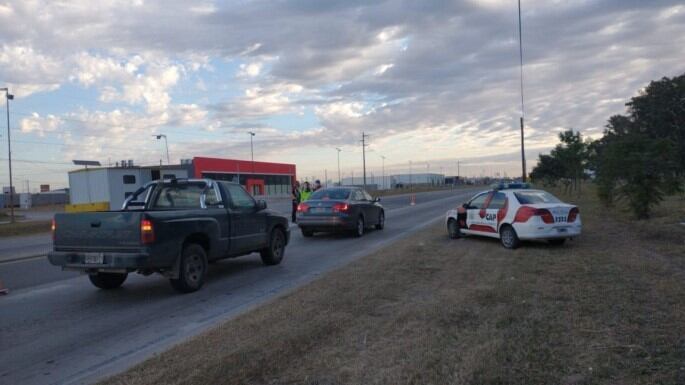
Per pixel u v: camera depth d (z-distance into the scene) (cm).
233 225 1020
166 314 756
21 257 1443
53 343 625
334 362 487
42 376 520
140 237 809
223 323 644
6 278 1079
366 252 1342
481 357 479
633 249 1113
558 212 1204
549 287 767
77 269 848
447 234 1584
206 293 893
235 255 1046
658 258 985
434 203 4122
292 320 628
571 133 3541
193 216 912
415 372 454
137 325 700
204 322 706
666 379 426
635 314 607
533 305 664
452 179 16050
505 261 1027
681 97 3734
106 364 550
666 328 551
